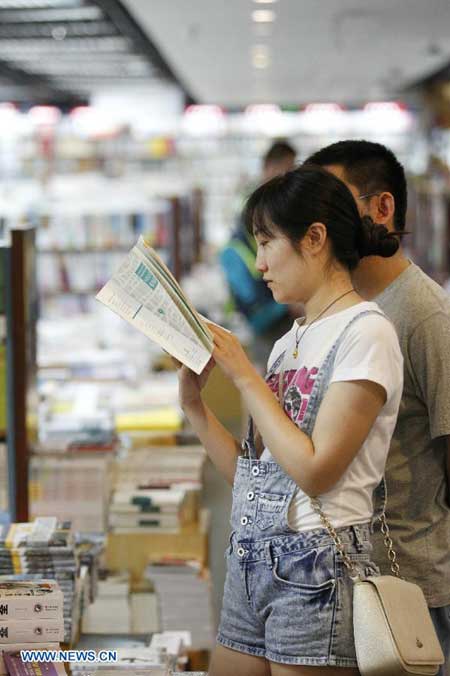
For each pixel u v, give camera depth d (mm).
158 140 27781
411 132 32969
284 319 12547
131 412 10008
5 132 29672
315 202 3625
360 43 21594
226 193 32156
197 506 7746
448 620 4289
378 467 3645
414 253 24516
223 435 4141
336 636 3490
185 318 3664
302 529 3553
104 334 14406
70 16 20359
